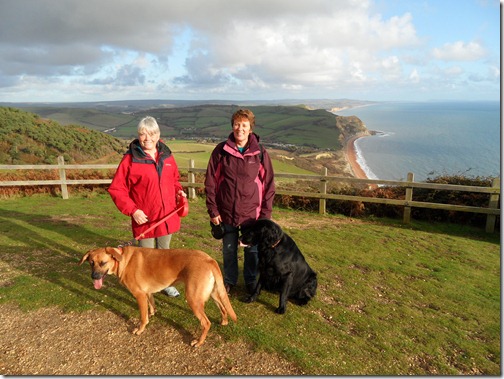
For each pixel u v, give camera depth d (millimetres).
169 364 2887
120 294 3977
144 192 3576
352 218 8359
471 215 7875
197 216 7879
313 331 3434
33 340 3127
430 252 6016
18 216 7293
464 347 3332
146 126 3410
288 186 10164
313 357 3031
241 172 3668
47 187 9859
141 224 3586
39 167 9156
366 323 3658
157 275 3219
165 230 3719
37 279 4254
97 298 3867
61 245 5504
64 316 3506
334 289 4414
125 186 3588
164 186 3650
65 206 8445
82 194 9844
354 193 9117
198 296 3078
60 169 9320
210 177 3787
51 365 2832
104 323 3418
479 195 7867
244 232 3783
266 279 3818
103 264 3225
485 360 3145
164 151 3689
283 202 9234
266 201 3977
